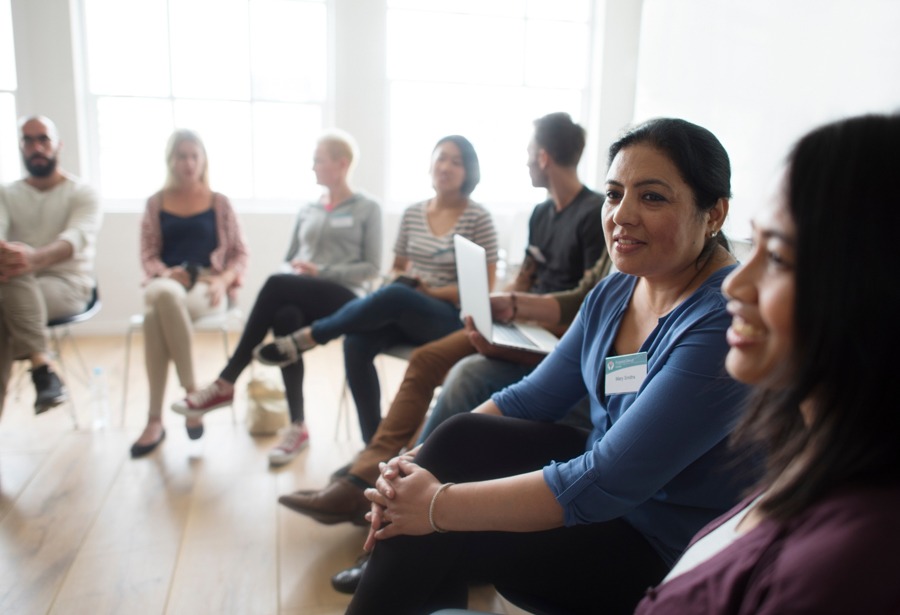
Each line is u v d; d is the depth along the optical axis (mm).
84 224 3225
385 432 2125
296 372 2748
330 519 2064
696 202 1108
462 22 5059
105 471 2576
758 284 582
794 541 522
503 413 1440
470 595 1872
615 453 1030
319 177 3154
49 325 3018
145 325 2818
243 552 2068
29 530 2148
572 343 1402
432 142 5180
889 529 470
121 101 4688
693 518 1098
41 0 4320
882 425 500
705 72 4324
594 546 1137
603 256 2139
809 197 517
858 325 491
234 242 3410
